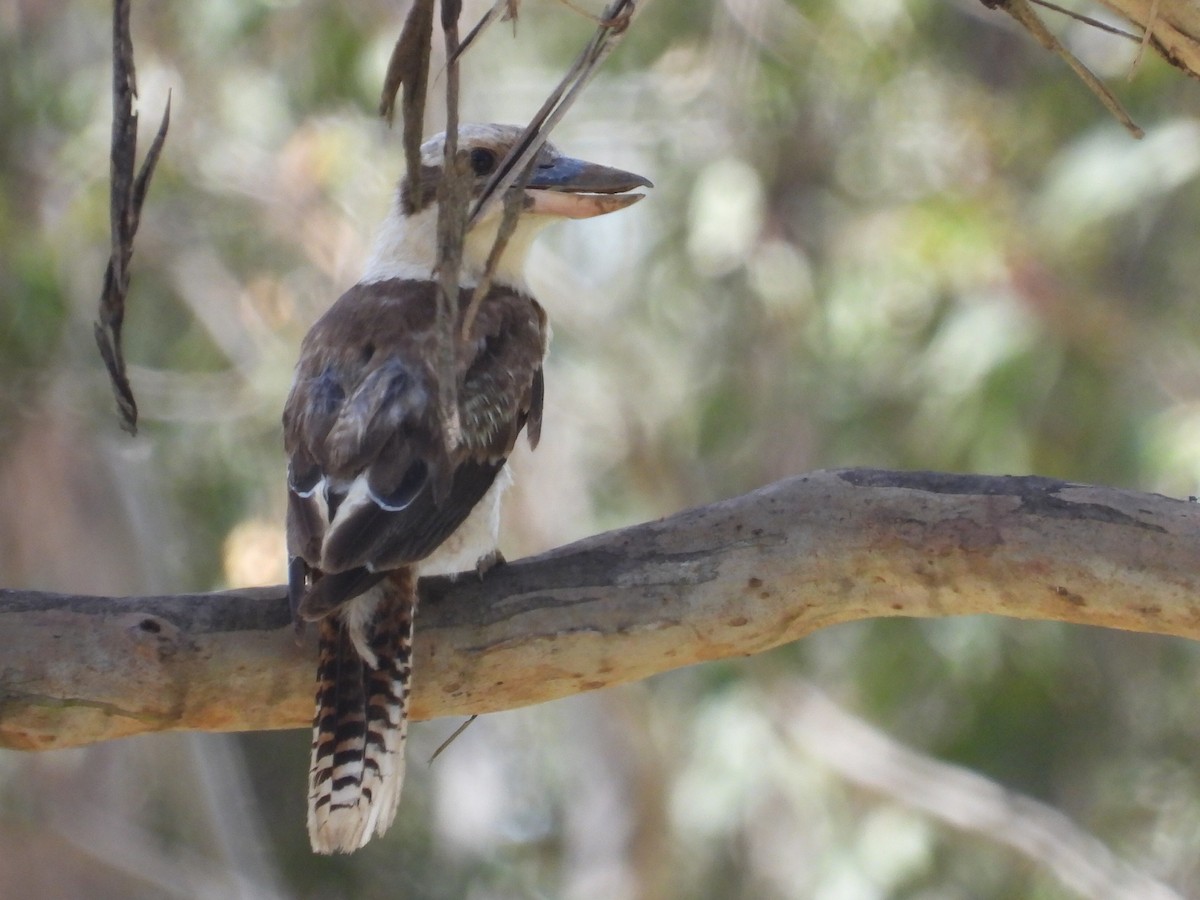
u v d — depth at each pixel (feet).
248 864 51.24
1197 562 18.24
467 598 19.63
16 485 46.52
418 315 22.20
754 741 46.91
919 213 42.16
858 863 46.73
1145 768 48.16
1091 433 42.86
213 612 19.35
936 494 18.97
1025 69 45.14
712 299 49.32
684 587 19.38
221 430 48.26
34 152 44.32
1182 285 45.11
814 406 47.21
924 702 47.78
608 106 47.39
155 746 49.62
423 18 15.62
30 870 47.60
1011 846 46.50
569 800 53.42
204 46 44.42
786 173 46.47
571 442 48.93
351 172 43.68
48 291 42.80
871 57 44.47
